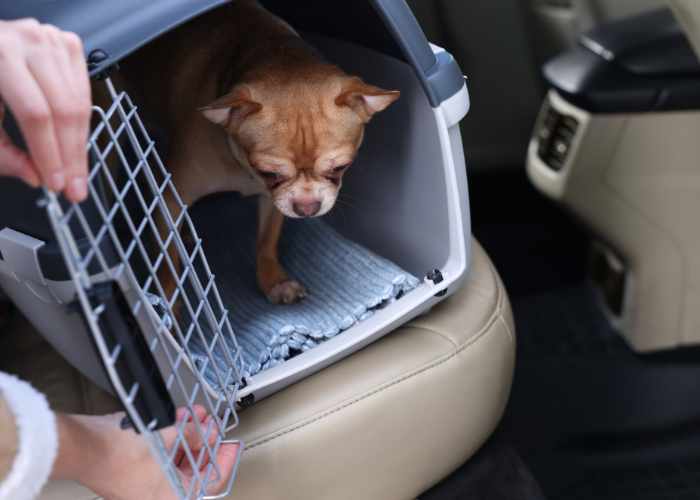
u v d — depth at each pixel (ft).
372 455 2.85
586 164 4.66
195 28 3.80
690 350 5.07
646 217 4.73
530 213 6.18
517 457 3.47
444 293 3.06
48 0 2.27
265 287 3.61
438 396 2.93
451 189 2.97
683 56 4.31
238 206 4.40
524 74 5.91
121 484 2.12
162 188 2.29
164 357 2.49
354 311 3.09
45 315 2.74
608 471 4.25
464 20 5.68
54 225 1.58
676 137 4.48
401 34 2.60
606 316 5.39
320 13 3.48
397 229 3.62
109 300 1.73
